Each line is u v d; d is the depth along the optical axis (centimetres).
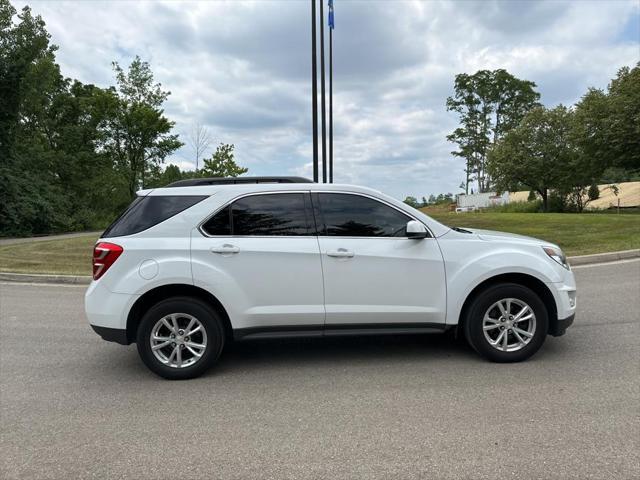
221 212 473
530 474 291
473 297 486
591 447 319
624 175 6944
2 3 3023
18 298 920
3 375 489
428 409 384
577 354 506
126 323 457
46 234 3241
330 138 1819
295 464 310
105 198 4538
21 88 3091
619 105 3625
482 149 6975
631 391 408
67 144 4306
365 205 486
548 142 4444
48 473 304
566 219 2281
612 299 761
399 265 473
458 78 6956
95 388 450
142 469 308
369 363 499
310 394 423
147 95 5019
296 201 482
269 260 463
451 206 7394
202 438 347
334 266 468
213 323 464
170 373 463
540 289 493
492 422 359
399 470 299
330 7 1775
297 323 470
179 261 457
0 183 2867
